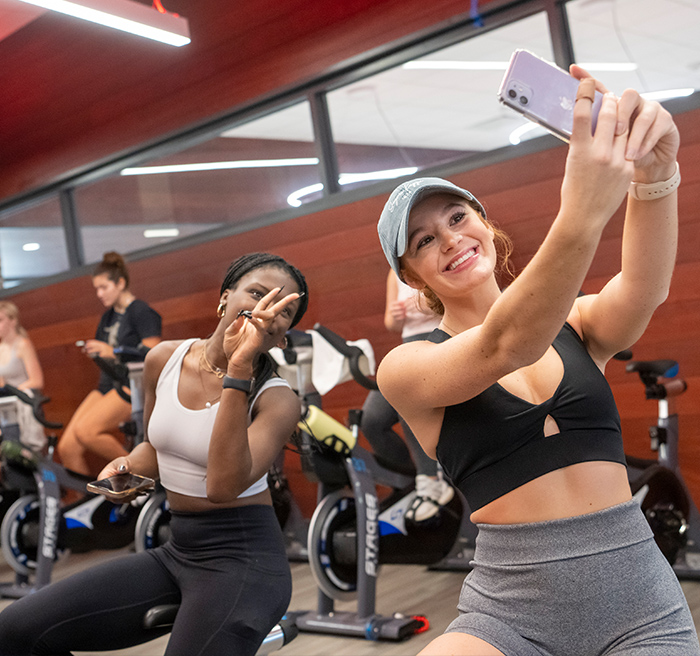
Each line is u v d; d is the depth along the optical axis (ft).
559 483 3.34
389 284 11.31
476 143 12.20
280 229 14.65
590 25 10.79
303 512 14.60
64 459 14.96
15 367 15.51
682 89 10.27
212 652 4.57
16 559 12.78
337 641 9.20
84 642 4.90
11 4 14.26
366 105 13.35
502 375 3.04
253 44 14.47
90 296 17.98
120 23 10.93
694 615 8.37
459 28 12.00
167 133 16.05
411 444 9.94
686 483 10.62
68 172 18.03
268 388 5.08
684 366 10.57
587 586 3.22
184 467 5.11
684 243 10.43
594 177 2.59
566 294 2.71
